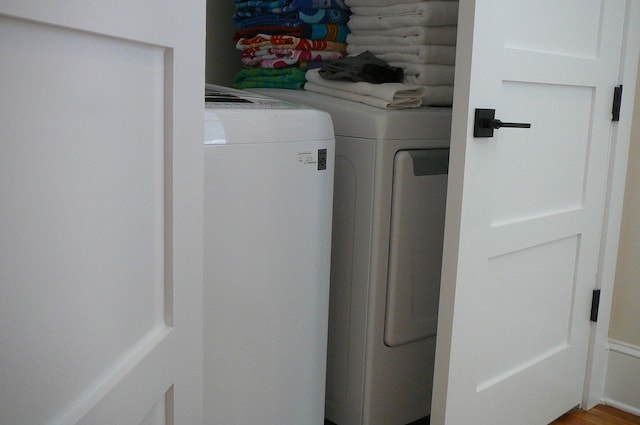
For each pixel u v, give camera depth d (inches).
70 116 23.5
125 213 28.8
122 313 29.2
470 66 59.0
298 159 62.8
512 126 60.4
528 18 65.9
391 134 68.8
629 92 82.9
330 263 73.5
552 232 75.3
